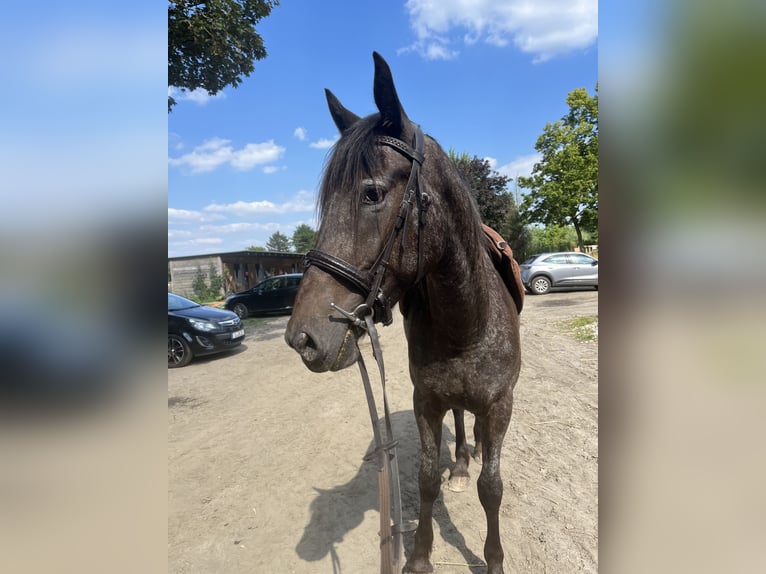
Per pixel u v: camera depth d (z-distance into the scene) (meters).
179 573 2.19
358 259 1.27
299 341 1.20
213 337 7.33
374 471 3.14
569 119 19.16
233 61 5.55
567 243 29.92
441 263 1.52
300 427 4.11
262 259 22.39
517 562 2.12
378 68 1.30
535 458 3.10
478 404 1.77
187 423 4.46
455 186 1.52
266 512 2.71
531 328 7.74
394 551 1.48
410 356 1.87
